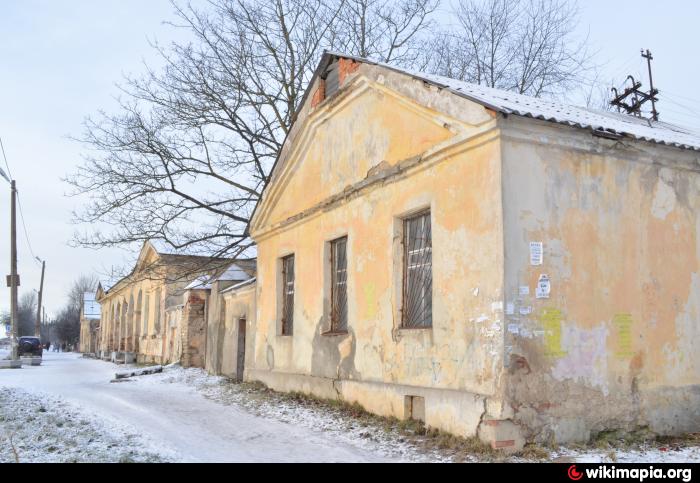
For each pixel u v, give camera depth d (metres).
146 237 18.42
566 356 7.66
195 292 21.59
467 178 8.17
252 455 7.29
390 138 10.09
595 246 8.13
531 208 7.73
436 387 8.42
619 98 19.97
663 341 8.51
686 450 7.42
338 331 11.49
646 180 8.75
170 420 10.13
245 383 15.26
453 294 8.24
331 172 12.02
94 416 10.50
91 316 60.12
